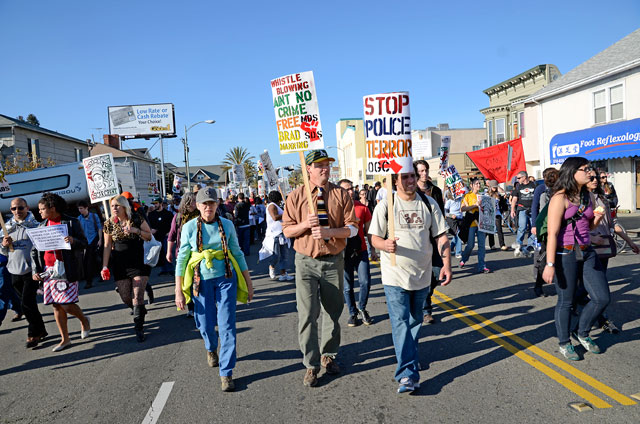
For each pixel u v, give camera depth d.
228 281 4.38
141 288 5.95
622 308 5.84
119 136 46.78
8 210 14.77
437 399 3.73
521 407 3.51
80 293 9.74
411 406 3.64
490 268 9.12
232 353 4.19
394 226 3.89
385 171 3.89
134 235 5.98
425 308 5.89
